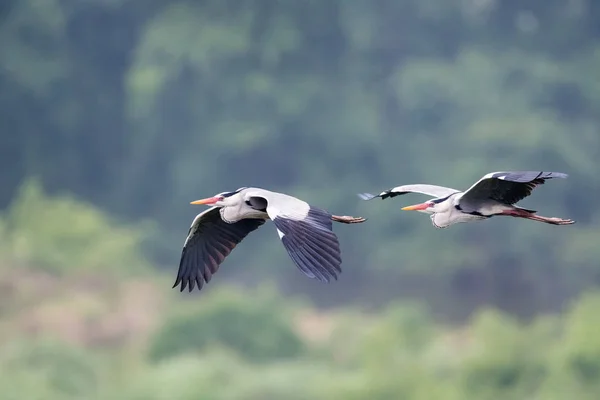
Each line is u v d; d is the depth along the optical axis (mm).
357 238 50062
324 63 57562
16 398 26672
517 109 56969
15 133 58250
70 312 38562
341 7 58344
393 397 24891
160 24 58500
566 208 52781
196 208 53500
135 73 57719
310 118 54312
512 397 25344
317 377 27516
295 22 57406
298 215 9805
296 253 9461
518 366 25797
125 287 42062
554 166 53094
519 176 10125
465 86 58031
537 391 25203
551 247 48812
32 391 26844
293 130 53812
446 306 46469
